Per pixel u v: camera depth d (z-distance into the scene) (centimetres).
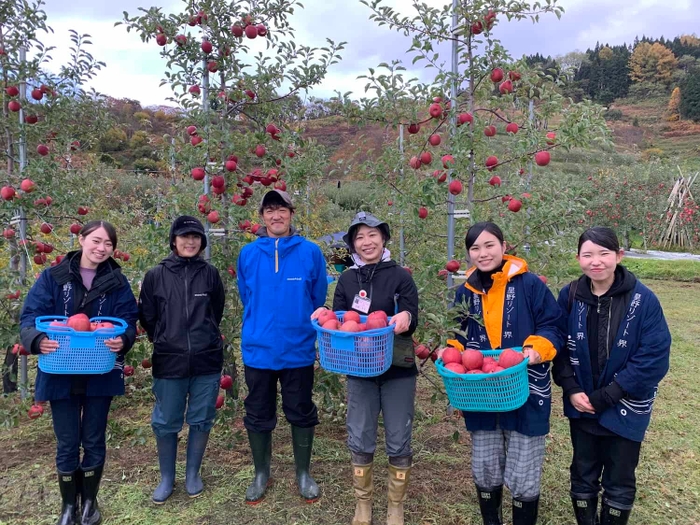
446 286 386
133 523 284
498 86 371
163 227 391
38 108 433
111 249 279
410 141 416
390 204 475
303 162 411
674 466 343
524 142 350
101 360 254
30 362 541
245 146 414
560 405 461
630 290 234
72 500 278
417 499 305
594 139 332
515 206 367
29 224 447
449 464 347
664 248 1512
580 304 245
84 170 494
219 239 401
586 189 396
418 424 409
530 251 379
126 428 399
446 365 238
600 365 237
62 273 274
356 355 236
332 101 392
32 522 285
